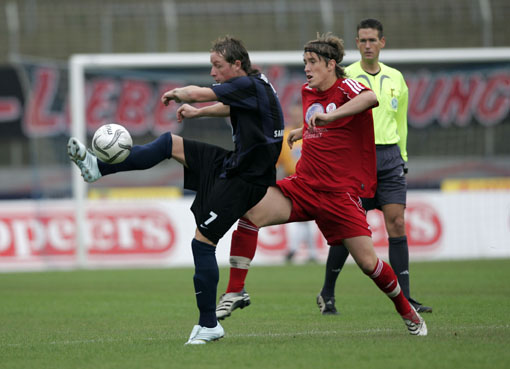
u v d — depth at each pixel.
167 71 57.50
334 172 21.09
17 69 67.88
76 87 55.53
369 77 28.45
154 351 19.08
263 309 29.27
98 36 81.75
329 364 16.75
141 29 81.94
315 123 19.61
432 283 37.78
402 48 77.12
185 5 86.69
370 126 21.36
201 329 20.08
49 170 63.38
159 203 54.28
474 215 55.66
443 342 19.44
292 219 21.53
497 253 55.62
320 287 37.78
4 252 53.50
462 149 57.94
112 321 26.95
